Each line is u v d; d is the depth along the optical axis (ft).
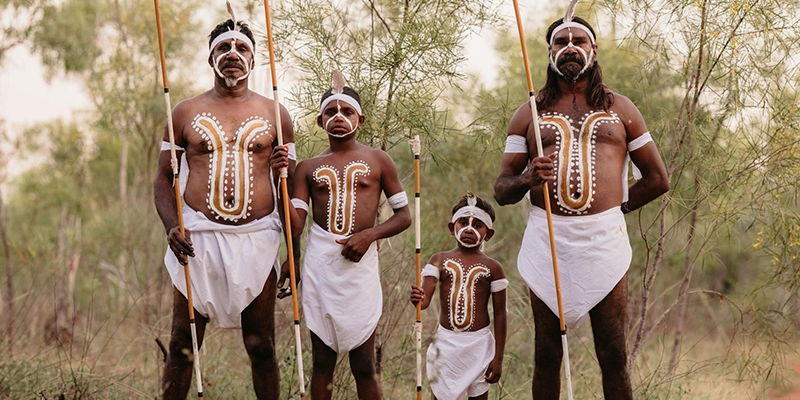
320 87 21.90
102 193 50.75
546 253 17.15
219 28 18.30
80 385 21.91
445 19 22.09
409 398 22.80
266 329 18.04
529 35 31.14
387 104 21.99
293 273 16.87
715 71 22.41
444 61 21.79
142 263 37.73
